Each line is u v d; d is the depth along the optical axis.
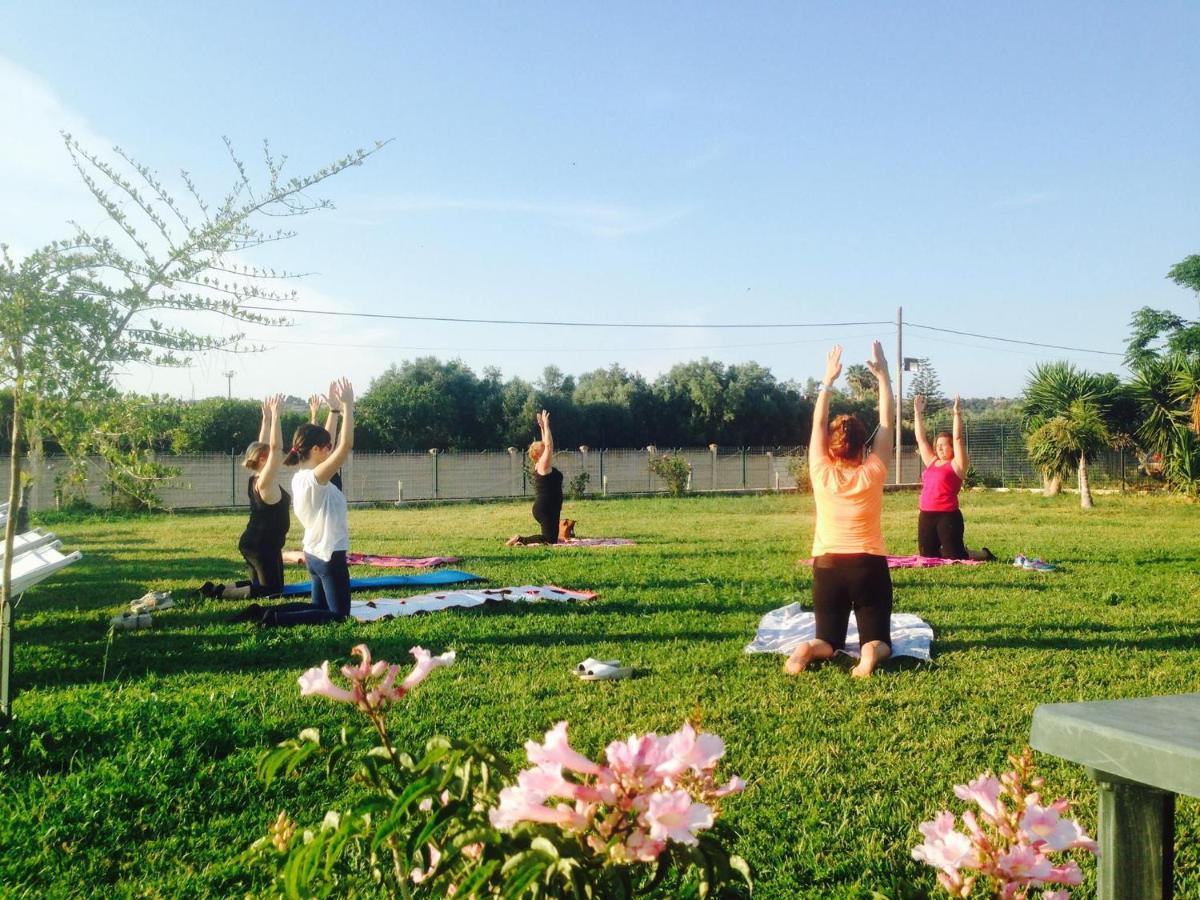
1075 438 24.91
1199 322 34.66
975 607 7.68
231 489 28.28
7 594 4.16
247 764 3.74
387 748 1.68
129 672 5.57
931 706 4.75
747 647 6.09
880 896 1.89
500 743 4.11
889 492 30.77
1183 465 25.39
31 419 4.01
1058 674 5.40
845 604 5.59
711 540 14.26
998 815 1.45
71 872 2.90
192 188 4.08
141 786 3.48
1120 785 1.73
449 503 28.92
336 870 2.72
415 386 41.06
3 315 3.83
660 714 4.59
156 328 4.12
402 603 7.86
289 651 6.10
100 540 15.26
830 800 3.50
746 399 47.03
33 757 3.78
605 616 7.35
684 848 1.31
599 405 44.72
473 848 1.51
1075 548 12.52
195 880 2.84
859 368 59.78
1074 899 2.71
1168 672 5.44
